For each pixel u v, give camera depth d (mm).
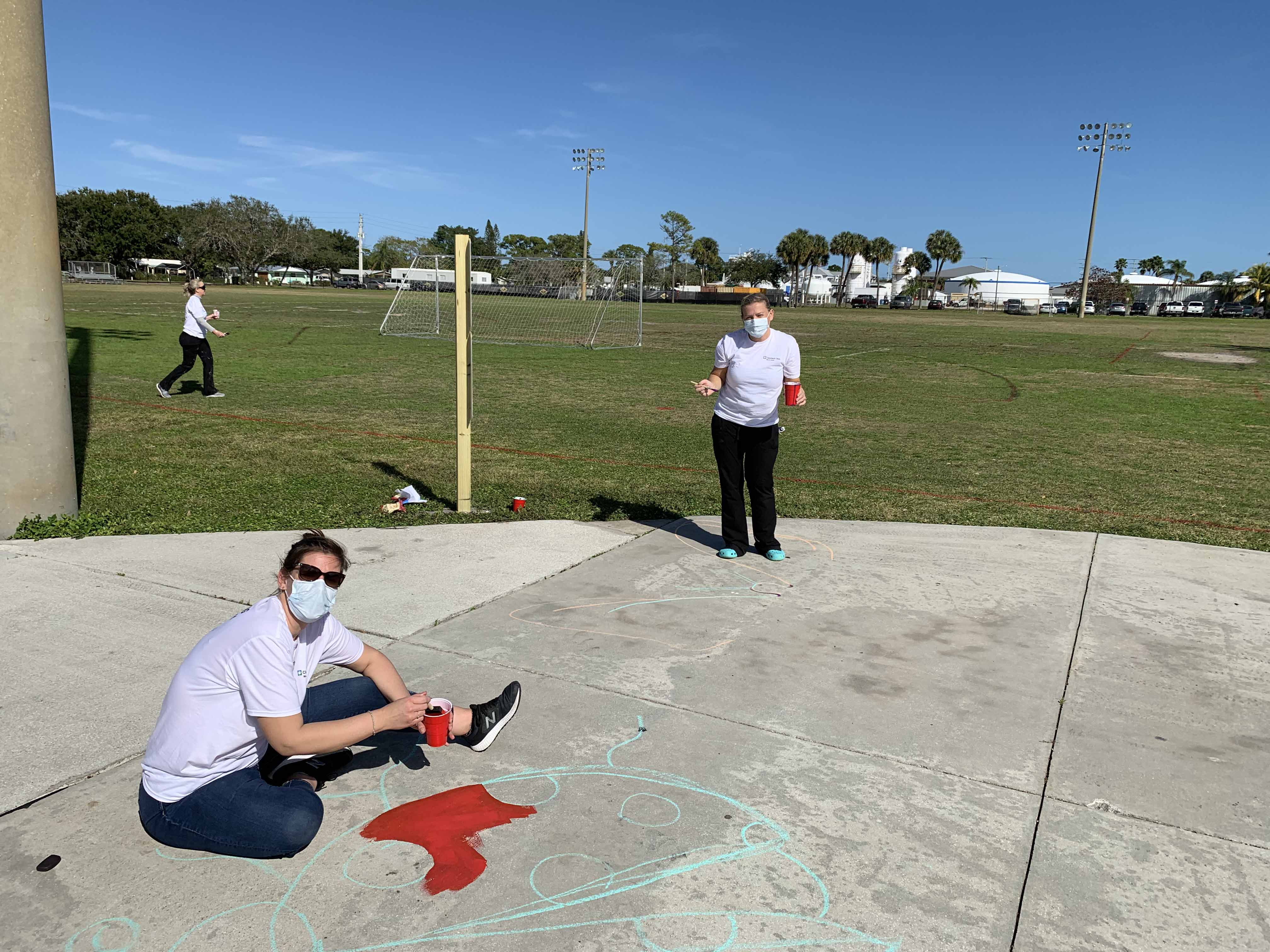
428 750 3221
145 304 38156
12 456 5727
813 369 20844
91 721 3322
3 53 5316
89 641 4051
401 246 110188
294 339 24219
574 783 3016
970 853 2676
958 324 47469
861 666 3988
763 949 2266
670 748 3248
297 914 2357
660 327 35281
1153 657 4141
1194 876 2586
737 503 5520
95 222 92875
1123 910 2436
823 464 9281
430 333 28375
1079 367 22234
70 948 2215
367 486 7547
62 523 5875
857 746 3287
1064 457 9992
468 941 2273
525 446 9844
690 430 11227
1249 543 6348
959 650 4188
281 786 2635
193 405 12055
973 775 3107
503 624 4406
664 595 4875
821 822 2816
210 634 2600
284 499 6961
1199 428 12547
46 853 2578
